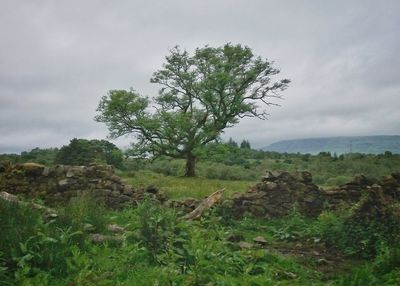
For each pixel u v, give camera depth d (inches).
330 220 435.5
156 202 544.4
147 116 1504.7
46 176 548.7
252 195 542.6
